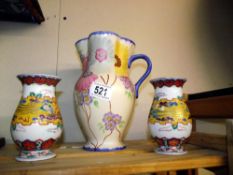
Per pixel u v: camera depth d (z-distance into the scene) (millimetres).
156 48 854
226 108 542
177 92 535
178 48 883
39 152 459
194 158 457
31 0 583
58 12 760
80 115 552
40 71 725
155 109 531
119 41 583
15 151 542
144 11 858
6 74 700
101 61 557
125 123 569
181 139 505
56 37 750
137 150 554
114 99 535
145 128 796
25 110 453
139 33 840
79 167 379
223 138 519
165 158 457
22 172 354
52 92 500
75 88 577
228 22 962
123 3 834
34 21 723
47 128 453
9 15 672
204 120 832
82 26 776
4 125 682
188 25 909
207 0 945
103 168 385
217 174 628
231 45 953
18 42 719
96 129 535
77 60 758
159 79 536
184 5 914
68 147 597
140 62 824
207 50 919
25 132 440
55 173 362
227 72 932
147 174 612
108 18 808
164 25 877
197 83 887
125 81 570
